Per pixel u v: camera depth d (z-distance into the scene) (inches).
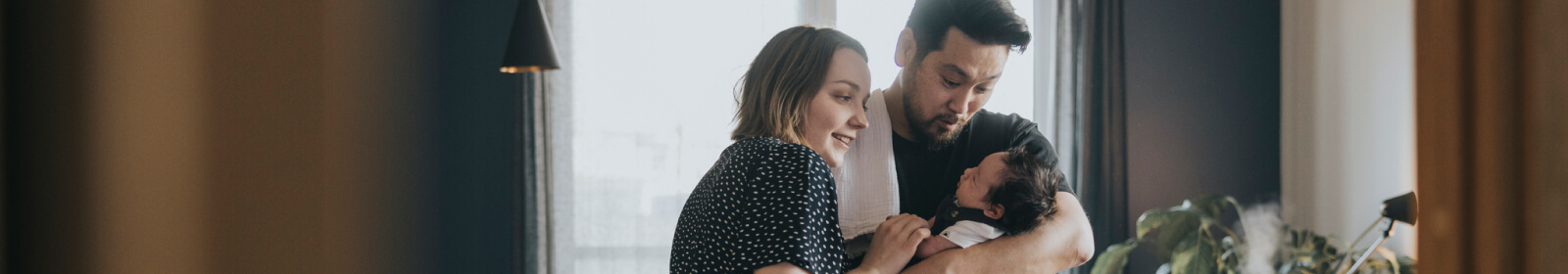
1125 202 132.6
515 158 127.3
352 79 8.4
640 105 133.3
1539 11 14.0
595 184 133.5
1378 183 116.3
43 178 8.9
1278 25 135.9
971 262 71.1
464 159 126.4
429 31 124.5
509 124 127.6
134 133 8.6
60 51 8.7
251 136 8.4
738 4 132.9
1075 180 131.8
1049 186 75.2
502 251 128.2
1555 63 13.8
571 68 131.9
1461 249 14.8
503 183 127.7
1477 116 14.5
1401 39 111.3
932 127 77.1
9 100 8.8
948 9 76.7
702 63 133.4
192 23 8.5
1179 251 110.8
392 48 8.5
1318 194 129.7
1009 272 72.3
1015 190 72.9
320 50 8.3
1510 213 14.3
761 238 49.1
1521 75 14.1
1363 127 119.4
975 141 77.7
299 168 8.3
